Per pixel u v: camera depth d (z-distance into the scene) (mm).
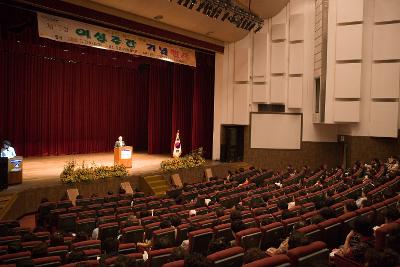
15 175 12305
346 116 17625
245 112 19750
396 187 9016
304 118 19469
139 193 11945
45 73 18516
